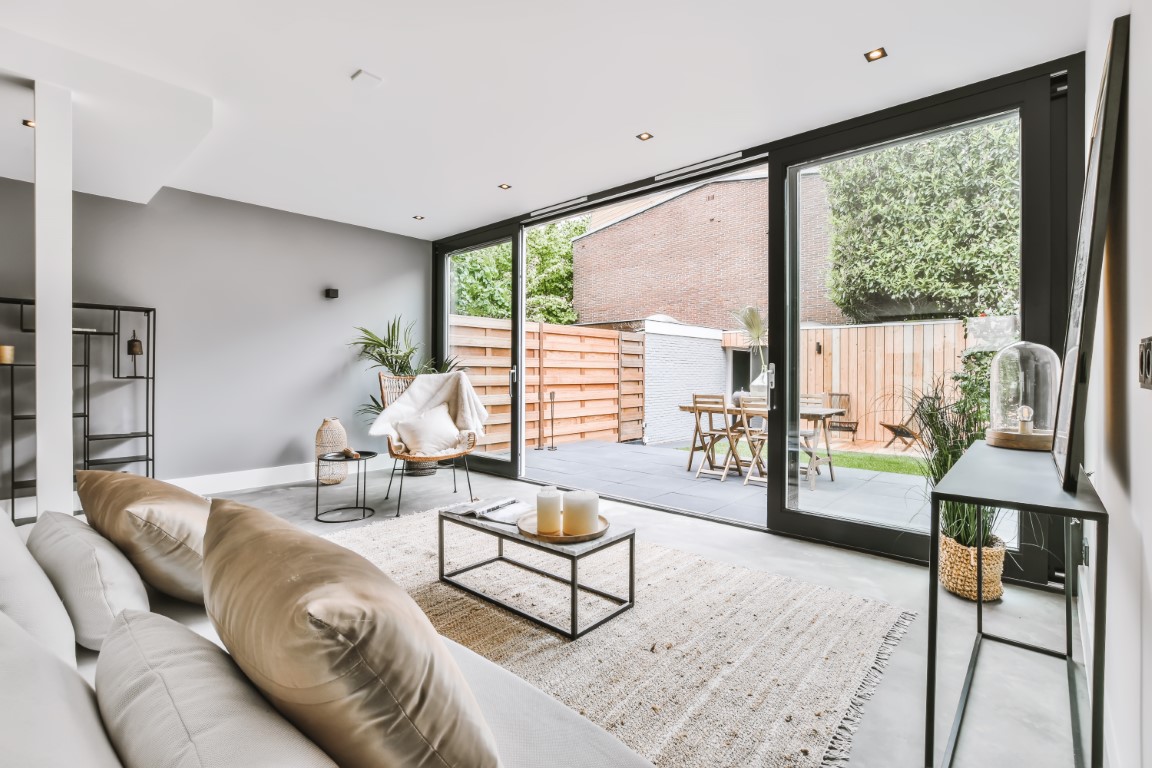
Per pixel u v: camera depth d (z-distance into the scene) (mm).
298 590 574
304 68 2613
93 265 4012
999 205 2678
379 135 3336
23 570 1003
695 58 2521
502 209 4836
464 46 2439
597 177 4039
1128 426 1303
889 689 1740
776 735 1509
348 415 5324
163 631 745
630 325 8133
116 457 4090
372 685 556
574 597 1998
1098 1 1842
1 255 3717
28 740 444
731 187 8734
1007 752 1458
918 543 2824
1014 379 2045
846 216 3135
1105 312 1645
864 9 2170
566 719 978
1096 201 1347
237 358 4652
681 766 1394
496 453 5461
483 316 5570
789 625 2133
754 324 6746
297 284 4984
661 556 2922
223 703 585
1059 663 1881
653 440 8156
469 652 1216
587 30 2324
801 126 3182
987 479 1438
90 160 3373
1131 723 1208
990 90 2650
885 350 3000
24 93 2531
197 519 1308
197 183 4199
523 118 3102
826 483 3203
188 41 2406
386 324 5605
